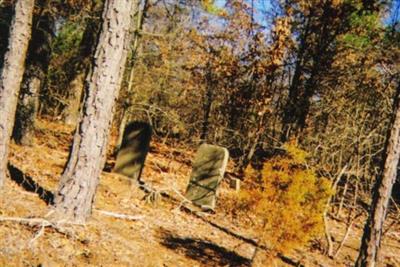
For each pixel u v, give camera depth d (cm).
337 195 1478
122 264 644
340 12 1739
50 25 1334
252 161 1948
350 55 1791
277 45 1778
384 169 738
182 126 1975
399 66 1237
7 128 785
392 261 1111
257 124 1880
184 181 1523
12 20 767
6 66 771
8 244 578
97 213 842
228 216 1138
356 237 1271
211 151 1226
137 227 855
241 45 2195
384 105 1073
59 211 716
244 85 2003
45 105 2216
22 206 714
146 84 2230
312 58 1908
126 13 734
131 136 1275
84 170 732
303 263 912
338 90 1421
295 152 732
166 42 2012
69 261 597
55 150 1438
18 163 1080
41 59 1319
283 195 712
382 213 739
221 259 808
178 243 836
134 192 1130
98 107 734
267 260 758
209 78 2330
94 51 736
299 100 1855
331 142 1101
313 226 710
